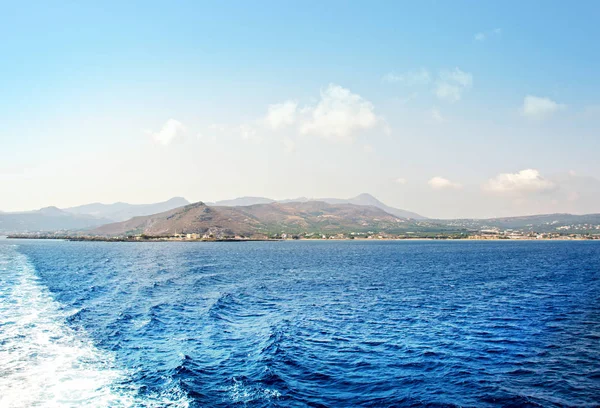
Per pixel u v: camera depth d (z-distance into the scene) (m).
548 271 106.12
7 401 21.53
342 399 23.31
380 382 26.05
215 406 21.73
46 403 21.39
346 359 30.59
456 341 36.12
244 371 27.30
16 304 51.44
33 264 123.19
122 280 81.69
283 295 62.94
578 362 30.34
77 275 91.00
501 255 186.38
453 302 56.94
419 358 31.05
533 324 43.06
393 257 172.25
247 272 102.06
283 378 26.20
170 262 136.12
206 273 98.44
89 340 34.31
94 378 25.28
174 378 25.42
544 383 26.09
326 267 119.31
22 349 30.98
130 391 23.31
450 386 25.47
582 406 22.81
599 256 174.50
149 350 31.83
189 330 39.00
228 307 51.78
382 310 50.59
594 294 64.94
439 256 179.50
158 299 57.19
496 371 28.28
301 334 37.94
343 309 51.19
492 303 56.12
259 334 37.78
